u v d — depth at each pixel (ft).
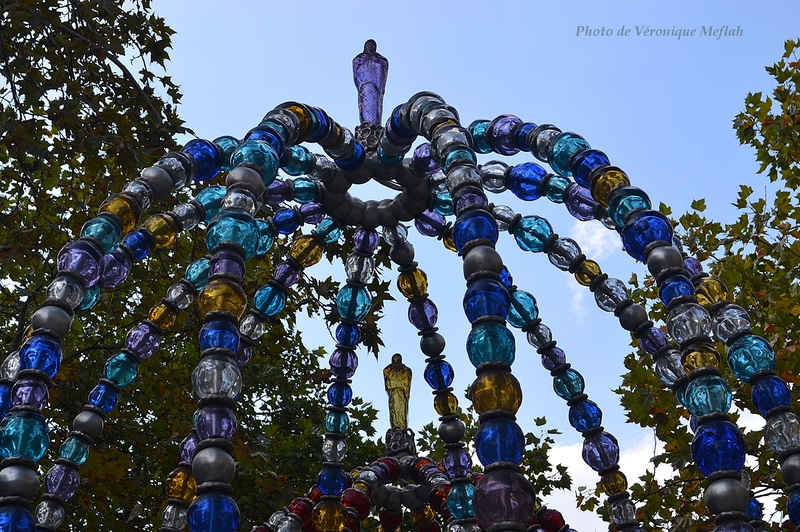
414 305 18.15
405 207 16.94
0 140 24.66
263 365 36.06
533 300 16.39
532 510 8.02
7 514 9.07
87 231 10.47
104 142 24.56
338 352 17.93
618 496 15.14
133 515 27.17
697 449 9.39
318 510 16.34
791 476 10.34
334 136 14.53
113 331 32.68
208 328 9.31
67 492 12.10
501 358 8.77
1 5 23.47
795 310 24.91
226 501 8.46
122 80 26.73
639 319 14.32
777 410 10.64
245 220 10.16
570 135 11.59
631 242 10.46
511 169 14.23
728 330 11.39
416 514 18.17
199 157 12.19
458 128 11.40
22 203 30.60
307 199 16.44
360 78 17.26
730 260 27.66
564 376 15.94
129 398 32.40
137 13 27.25
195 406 31.81
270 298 16.43
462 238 9.68
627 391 24.80
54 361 9.89
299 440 32.63
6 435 9.44
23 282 31.24
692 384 9.66
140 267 29.63
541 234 15.39
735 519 8.96
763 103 30.99
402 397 18.98
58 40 24.39
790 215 29.17
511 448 8.21
